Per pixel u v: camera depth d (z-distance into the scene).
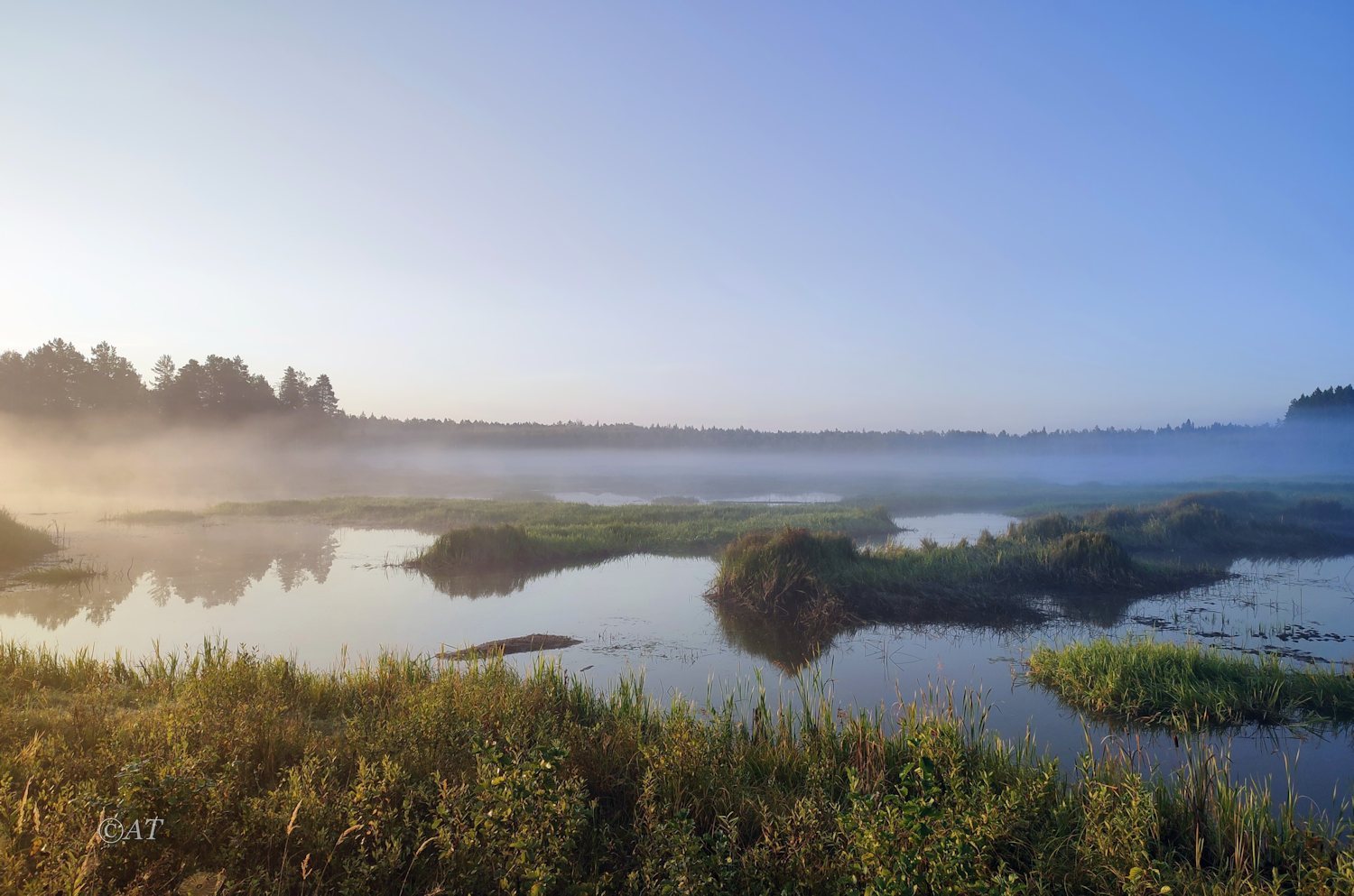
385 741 6.65
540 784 5.23
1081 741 9.32
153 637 14.37
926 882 4.35
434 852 4.96
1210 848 6.03
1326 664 12.84
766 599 17.25
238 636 14.56
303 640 14.32
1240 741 9.37
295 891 4.52
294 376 101.25
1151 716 10.16
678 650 13.95
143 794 4.75
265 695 8.11
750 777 7.06
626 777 6.68
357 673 10.30
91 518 35.41
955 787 5.92
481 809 5.07
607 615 16.77
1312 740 9.39
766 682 11.82
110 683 9.33
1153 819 6.03
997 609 17.14
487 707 7.87
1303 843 5.65
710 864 4.92
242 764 5.97
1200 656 11.71
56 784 5.22
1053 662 12.25
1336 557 25.67
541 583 20.73
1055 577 19.61
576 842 5.38
